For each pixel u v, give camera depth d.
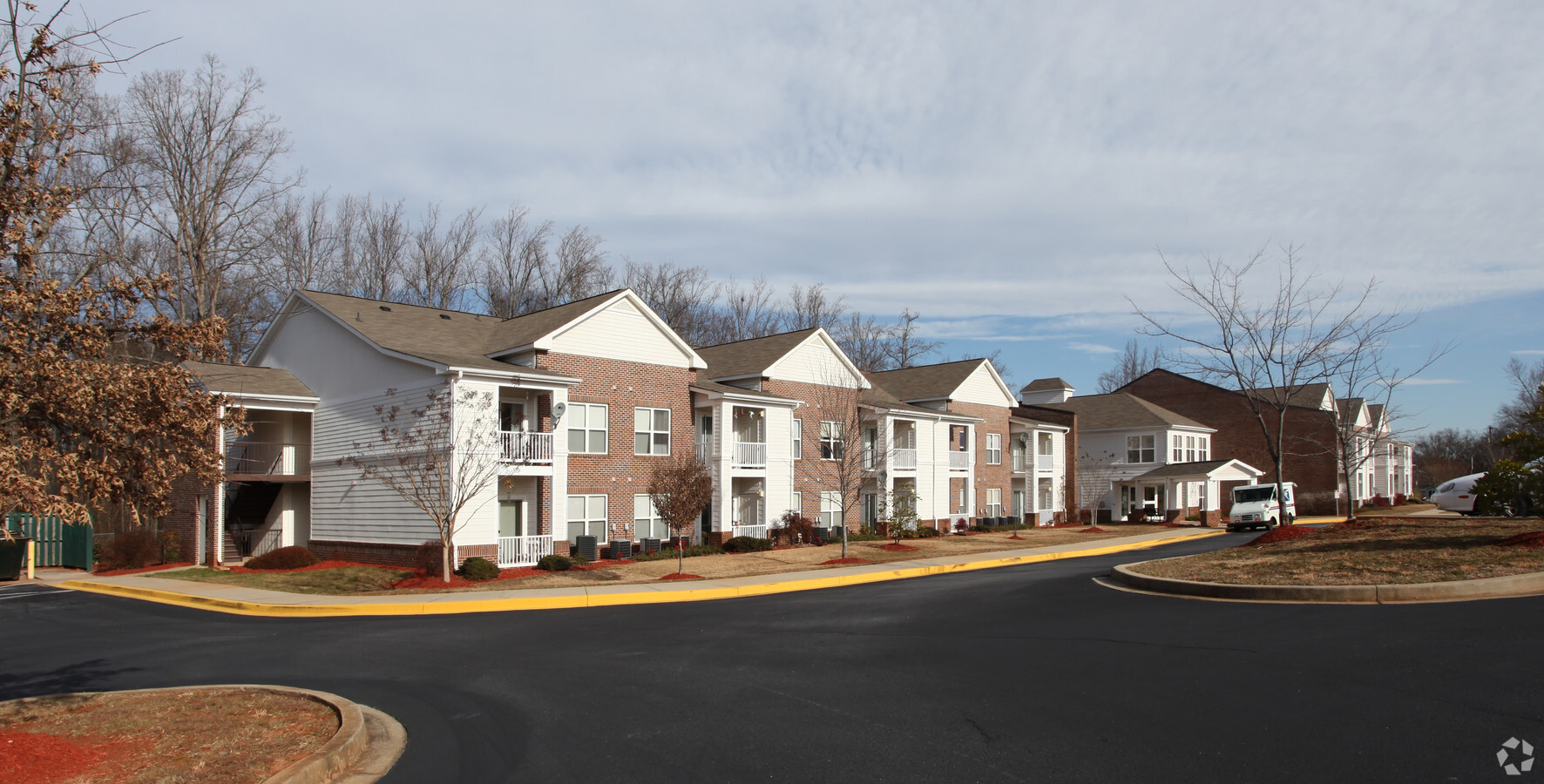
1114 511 56.81
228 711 9.15
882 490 38.88
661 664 11.62
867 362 73.56
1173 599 14.95
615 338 29.94
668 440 31.39
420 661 12.26
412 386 25.61
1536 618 10.73
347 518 27.66
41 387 7.57
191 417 8.73
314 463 29.41
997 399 49.22
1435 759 6.53
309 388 30.17
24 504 7.23
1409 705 7.82
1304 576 14.87
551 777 7.23
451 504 23.59
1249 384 25.41
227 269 41.69
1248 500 44.84
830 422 38.12
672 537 30.44
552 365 28.03
